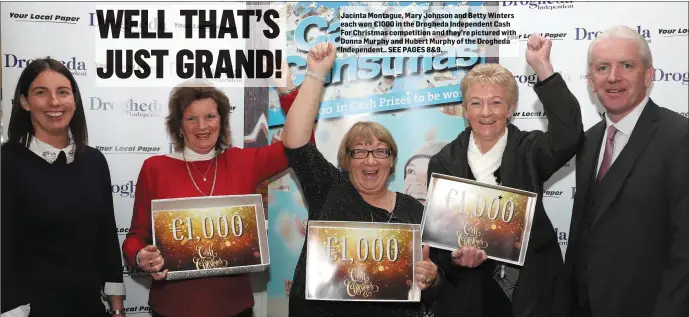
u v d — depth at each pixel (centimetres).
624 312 214
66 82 233
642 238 212
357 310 232
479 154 245
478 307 236
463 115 269
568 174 269
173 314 233
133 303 268
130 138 268
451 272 242
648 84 220
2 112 257
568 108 218
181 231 233
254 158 246
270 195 271
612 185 217
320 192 237
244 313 242
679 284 204
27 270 223
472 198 237
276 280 271
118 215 267
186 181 239
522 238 233
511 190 235
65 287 225
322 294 228
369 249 231
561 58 268
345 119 271
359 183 234
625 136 223
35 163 228
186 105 238
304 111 231
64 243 226
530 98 269
